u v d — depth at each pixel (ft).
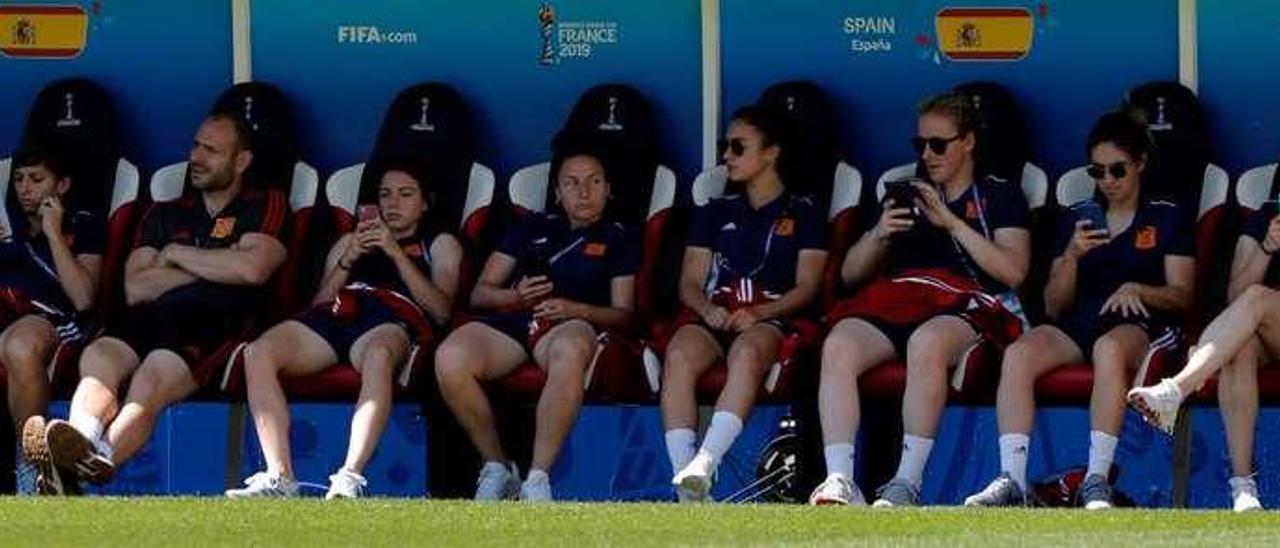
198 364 120.98
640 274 125.49
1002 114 126.82
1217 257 124.77
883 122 131.23
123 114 133.18
